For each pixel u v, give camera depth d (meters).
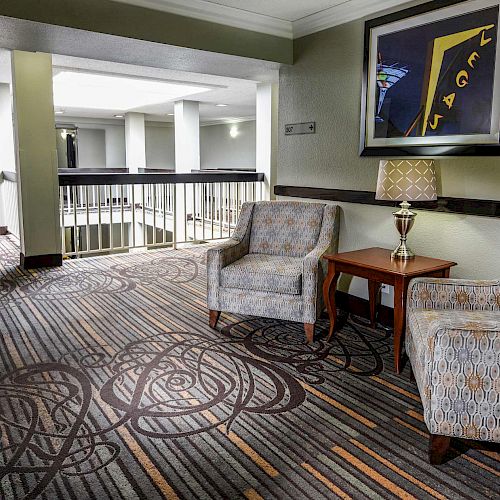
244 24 3.61
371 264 2.74
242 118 11.84
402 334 2.59
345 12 3.42
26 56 4.67
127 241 8.85
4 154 6.59
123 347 2.96
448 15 2.81
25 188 4.84
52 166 4.96
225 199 7.70
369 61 3.29
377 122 3.29
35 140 4.82
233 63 3.89
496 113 2.62
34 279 4.57
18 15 2.78
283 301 3.02
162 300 3.97
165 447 1.94
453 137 2.84
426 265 2.71
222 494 1.67
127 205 8.53
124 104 8.84
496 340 1.72
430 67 2.93
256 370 2.65
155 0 3.18
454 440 2.01
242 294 3.12
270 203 3.70
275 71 4.21
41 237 5.00
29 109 4.75
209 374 2.60
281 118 4.14
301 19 3.70
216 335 3.17
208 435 2.03
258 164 6.50
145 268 5.10
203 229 6.59
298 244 3.52
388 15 3.15
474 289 2.30
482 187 2.75
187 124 8.41
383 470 1.81
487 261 2.76
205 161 13.68
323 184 3.80
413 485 1.73
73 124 11.40
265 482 1.74
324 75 3.68
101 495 1.66
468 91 2.74
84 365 2.71
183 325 3.36
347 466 1.83
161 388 2.44
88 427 2.08
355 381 2.53
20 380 2.51
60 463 1.83
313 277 2.93
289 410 2.23
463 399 1.76
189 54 3.58
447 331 1.74
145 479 1.75
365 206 3.46
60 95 7.82
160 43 3.28
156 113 10.25
